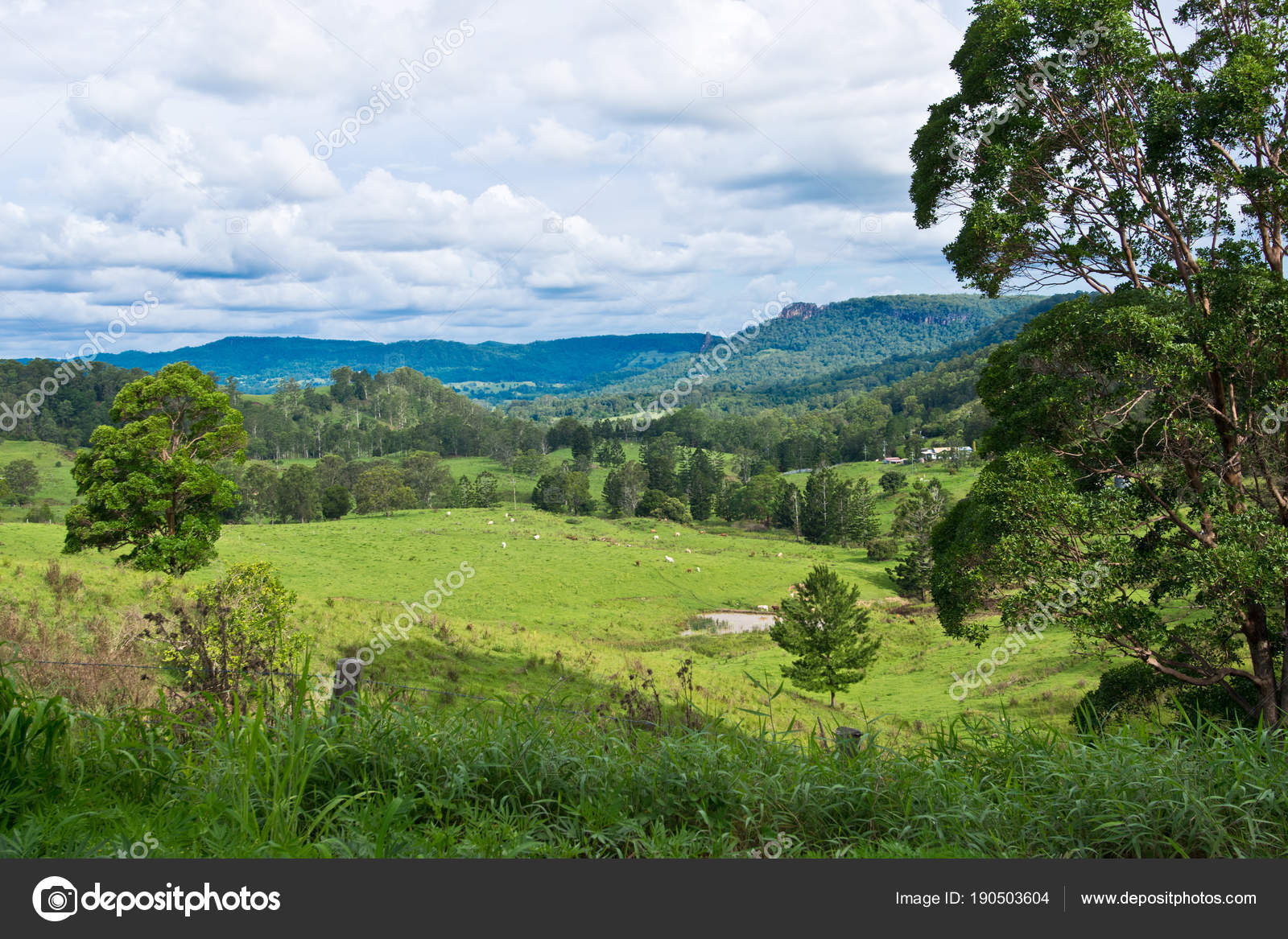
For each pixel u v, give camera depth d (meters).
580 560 92.44
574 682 24.95
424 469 152.50
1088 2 17.16
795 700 32.31
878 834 4.86
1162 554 17.67
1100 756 5.20
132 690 7.92
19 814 4.15
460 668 23.72
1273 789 4.86
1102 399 17.70
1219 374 17.28
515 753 5.07
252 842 3.88
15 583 18.78
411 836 4.14
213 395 40.75
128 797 4.44
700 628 68.69
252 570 9.76
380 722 5.17
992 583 18.25
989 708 32.50
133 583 21.25
